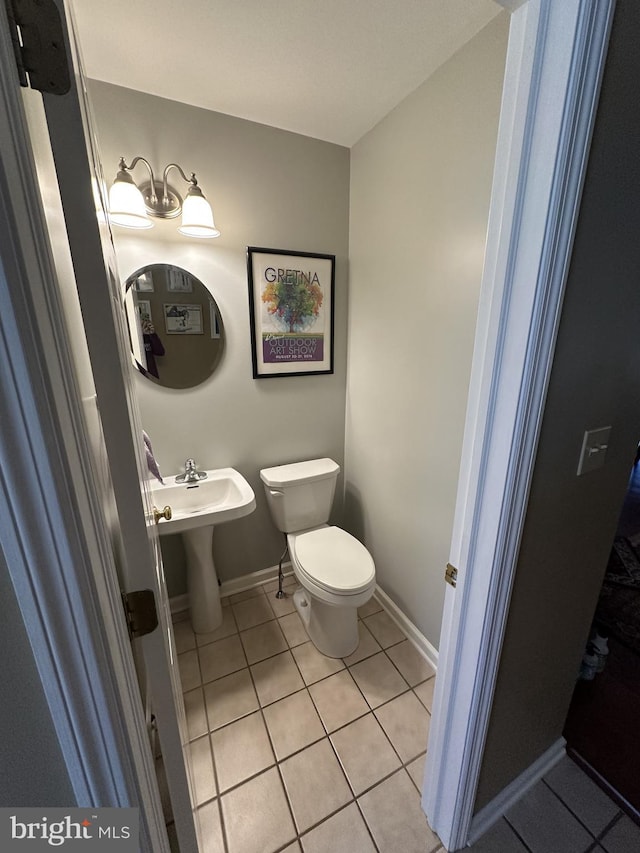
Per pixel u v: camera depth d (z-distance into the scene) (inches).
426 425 58.0
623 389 33.3
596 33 19.3
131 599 19.6
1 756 15.7
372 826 41.4
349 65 47.1
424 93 49.6
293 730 51.4
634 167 25.3
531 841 39.8
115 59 45.9
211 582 67.4
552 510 32.0
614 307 28.9
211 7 38.4
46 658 15.0
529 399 25.4
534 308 23.6
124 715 17.4
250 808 43.0
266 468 74.9
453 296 49.8
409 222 55.8
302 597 73.7
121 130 52.0
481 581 30.3
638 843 39.7
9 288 11.5
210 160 57.7
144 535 19.0
